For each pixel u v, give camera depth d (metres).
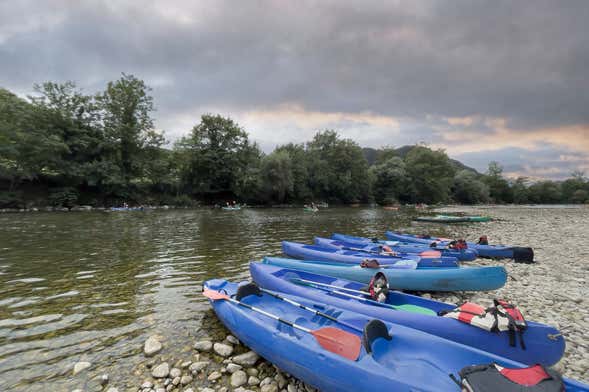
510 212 49.41
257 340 4.88
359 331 5.03
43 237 16.78
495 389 3.22
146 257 12.38
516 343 4.59
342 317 5.44
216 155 51.59
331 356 4.02
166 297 7.91
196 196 52.91
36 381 4.48
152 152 48.00
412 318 5.39
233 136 54.69
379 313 5.76
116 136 43.66
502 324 4.64
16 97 38.69
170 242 15.87
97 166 40.22
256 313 5.79
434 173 79.88
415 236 17.11
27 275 9.73
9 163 33.94
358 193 69.50
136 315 6.80
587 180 116.31
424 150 84.19
